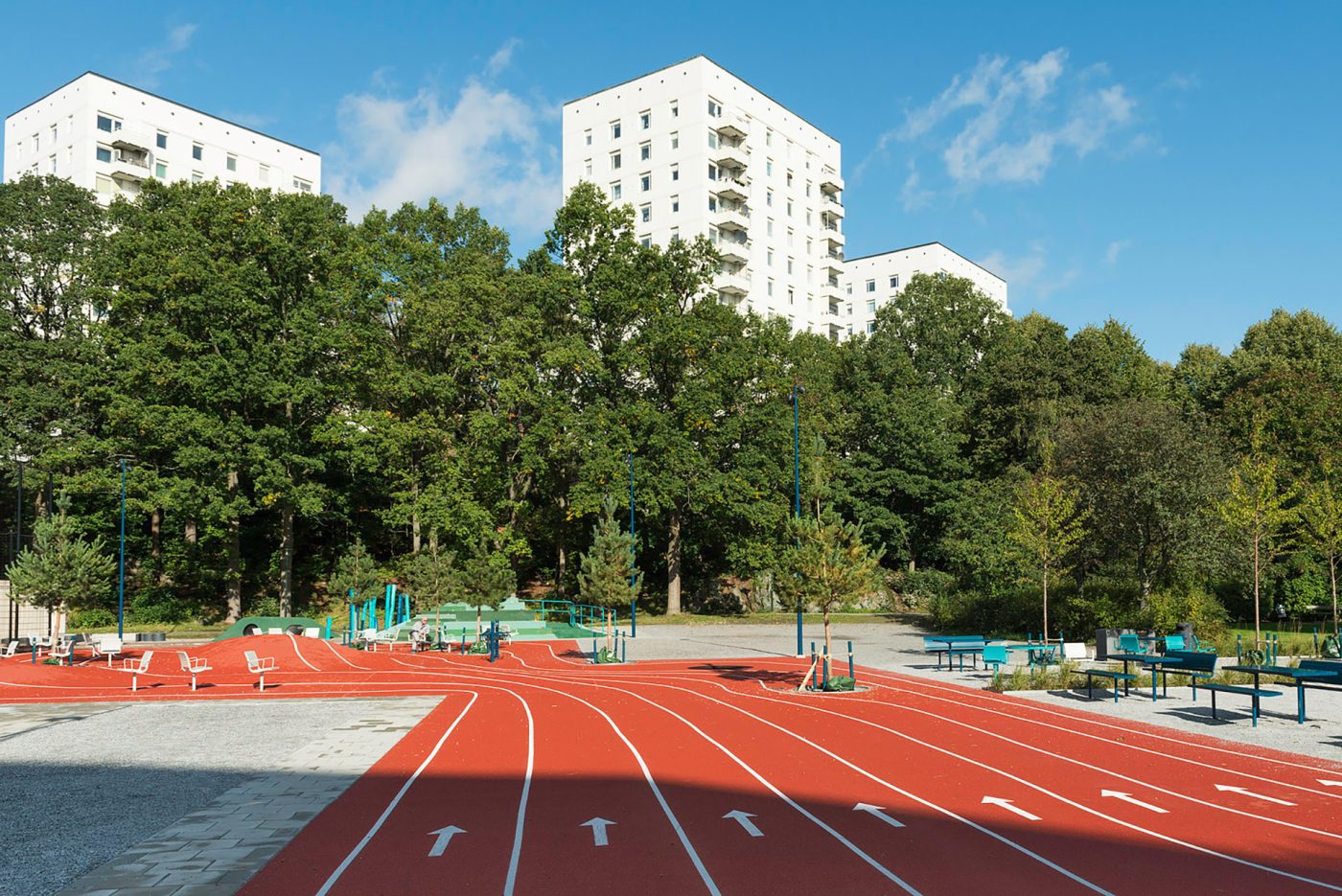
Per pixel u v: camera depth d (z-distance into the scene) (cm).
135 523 5653
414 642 3981
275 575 5894
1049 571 3962
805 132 9200
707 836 1084
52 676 3019
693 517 6103
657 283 5628
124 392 4909
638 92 8219
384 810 1226
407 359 5531
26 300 5278
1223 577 4181
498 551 5200
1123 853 1005
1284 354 6750
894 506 6900
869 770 1459
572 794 1309
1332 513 3322
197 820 1175
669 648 3975
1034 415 6500
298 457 5019
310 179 8838
